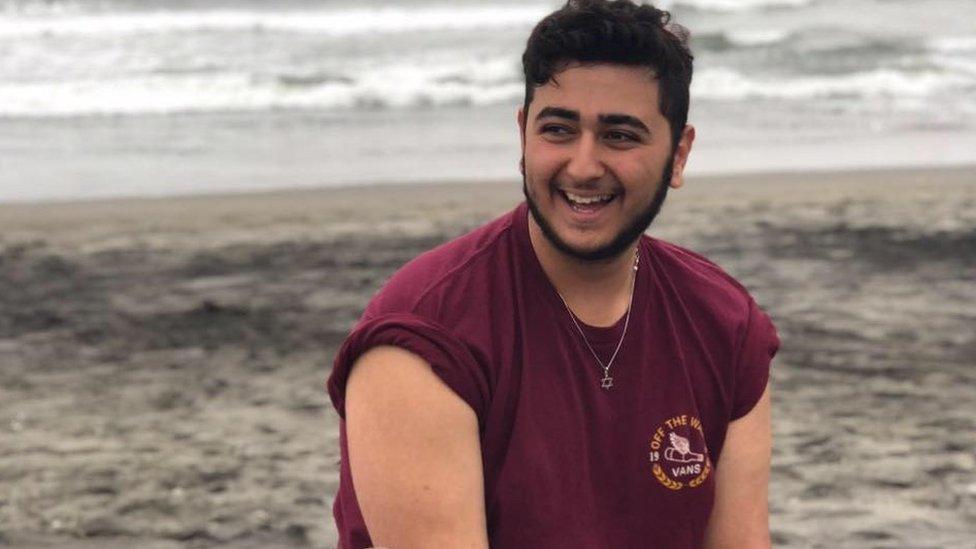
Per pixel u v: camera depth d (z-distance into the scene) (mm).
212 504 4852
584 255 2281
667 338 2404
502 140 15641
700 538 2463
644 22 2268
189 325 7418
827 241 9406
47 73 21219
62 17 28922
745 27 25922
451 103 18500
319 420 5824
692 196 11461
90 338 7188
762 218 10344
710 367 2434
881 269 8531
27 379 6469
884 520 4637
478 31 26797
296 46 24469
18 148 15273
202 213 11016
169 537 4559
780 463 5176
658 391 2383
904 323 7238
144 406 6043
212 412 5945
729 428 2506
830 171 13008
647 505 2373
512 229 2387
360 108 18172
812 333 7039
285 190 12148
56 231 10312
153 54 23266
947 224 10023
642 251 2447
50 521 4691
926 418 5715
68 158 14656
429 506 2260
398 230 10109
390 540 2305
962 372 6375
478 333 2287
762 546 2527
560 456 2312
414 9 30891
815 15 27109
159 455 5387
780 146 15086
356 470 2322
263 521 4688
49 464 5293
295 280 8445
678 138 2344
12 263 9094
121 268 8906
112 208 11352
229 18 28578
